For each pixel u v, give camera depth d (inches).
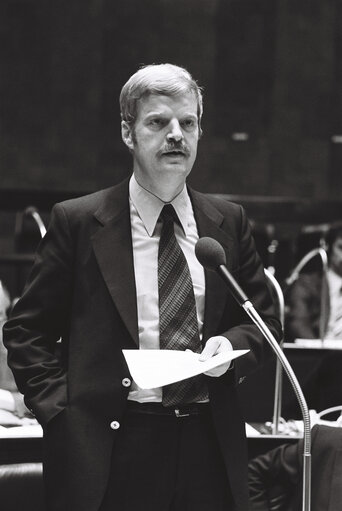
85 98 971.9
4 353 347.6
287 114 1002.1
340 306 563.5
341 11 1007.0
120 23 980.6
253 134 997.2
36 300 227.5
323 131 1006.4
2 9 958.4
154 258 226.7
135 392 216.5
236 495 219.0
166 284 223.6
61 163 966.4
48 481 219.5
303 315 559.2
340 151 1005.2
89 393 216.5
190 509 218.2
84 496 211.6
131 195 232.2
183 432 217.0
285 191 999.6
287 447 288.5
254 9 997.8
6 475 257.1
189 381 217.0
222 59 996.6
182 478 216.5
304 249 673.6
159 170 220.4
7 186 954.7
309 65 1002.7
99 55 975.6
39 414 217.5
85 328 221.3
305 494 205.2
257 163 996.6
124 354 209.8
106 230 226.5
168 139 218.4
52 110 965.8
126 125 229.9
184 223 231.9
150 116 220.2
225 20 996.6
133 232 229.0
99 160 973.8
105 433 215.2
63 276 227.8
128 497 214.5
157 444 215.2
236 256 237.5
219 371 211.9
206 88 992.2
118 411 215.6
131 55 980.6
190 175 988.6
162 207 229.3
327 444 277.1
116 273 221.9
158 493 214.8
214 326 224.5
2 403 327.3
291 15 999.6
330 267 578.2
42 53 965.2
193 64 991.0
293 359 413.1
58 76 968.3
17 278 722.8
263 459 290.4
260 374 390.6
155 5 984.9
